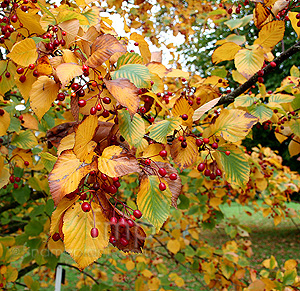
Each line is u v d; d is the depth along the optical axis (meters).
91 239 0.39
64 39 0.55
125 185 1.43
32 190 1.25
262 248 3.68
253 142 3.70
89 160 0.42
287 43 2.91
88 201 0.42
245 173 0.55
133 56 0.56
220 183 1.52
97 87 0.50
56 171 0.40
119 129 0.50
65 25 0.54
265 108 0.68
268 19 0.70
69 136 0.48
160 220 0.46
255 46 0.65
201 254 1.35
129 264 1.38
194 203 1.52
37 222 1.00
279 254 3.41
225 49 0.71
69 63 0.46
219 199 1.37
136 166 0.42
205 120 0.81
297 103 0.73
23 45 0.48
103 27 0.65
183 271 2.81
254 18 0.68
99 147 0.48
